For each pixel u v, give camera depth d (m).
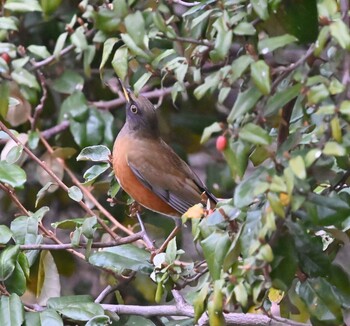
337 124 5.85
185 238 12.64
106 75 11.71
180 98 12.78
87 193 10.39
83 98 11.43
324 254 6.80
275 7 6.56
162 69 7.66
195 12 7.90
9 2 9.32
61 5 11.99
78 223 8.78
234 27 6.69
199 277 8.15
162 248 8.92
